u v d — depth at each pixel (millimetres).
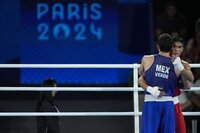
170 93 14289
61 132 22266
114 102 23844
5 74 23953
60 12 24219
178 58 14195
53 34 24234
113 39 24453
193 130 18938
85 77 24047
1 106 23469
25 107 23531
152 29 24453
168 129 14172
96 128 22531
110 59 24453
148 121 14203
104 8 24312
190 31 24672
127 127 22547
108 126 22703
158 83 14211
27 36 24188
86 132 22328
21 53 24219
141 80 14398
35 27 24203
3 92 23672
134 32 24469
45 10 24203
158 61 14250
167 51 14305
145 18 24516
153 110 14211
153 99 14227
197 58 22359
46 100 17438
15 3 24094
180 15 24375
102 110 23641
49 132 17312
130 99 23625
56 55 24281
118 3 24391
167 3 24672
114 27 24422
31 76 24016
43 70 24000
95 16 24312
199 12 24891
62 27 24234
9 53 24203
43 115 16078
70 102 23766
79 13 24266
